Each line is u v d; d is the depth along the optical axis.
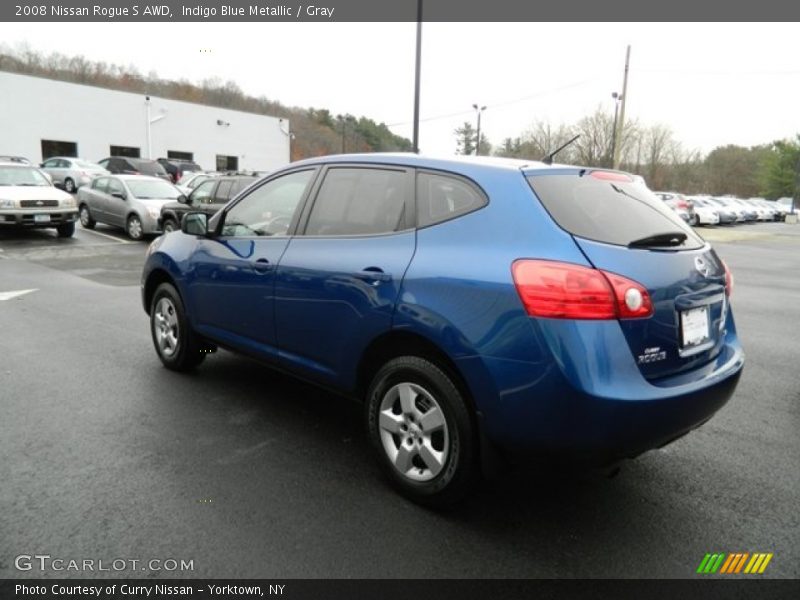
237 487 3.08
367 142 80.06
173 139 39.47
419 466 2.97
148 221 13.54
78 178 24.06
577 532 2.78
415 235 2.97
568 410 2.41
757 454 3.63
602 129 49.72
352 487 3.12
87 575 2.40
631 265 2.55
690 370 2.78
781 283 11.29
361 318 3.07
